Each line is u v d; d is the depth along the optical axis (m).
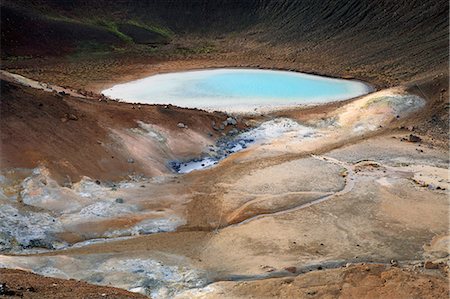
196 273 19.22
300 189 25.77
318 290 18.05
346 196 25.08
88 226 22.14
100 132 27.78
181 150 29.56
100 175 25.48
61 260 19.45
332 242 21.39
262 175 27.36
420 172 27.64
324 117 35.84
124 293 16.59
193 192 25.52
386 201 24.56
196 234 22.25
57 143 25.88
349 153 30.28
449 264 19.77
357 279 18.55
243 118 35.44
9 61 46.69
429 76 39.78
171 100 39.28
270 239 21.64
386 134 33.16
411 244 21.20
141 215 23.27
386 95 37.22
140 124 29.83
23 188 23.23
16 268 18.03
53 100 28.33
